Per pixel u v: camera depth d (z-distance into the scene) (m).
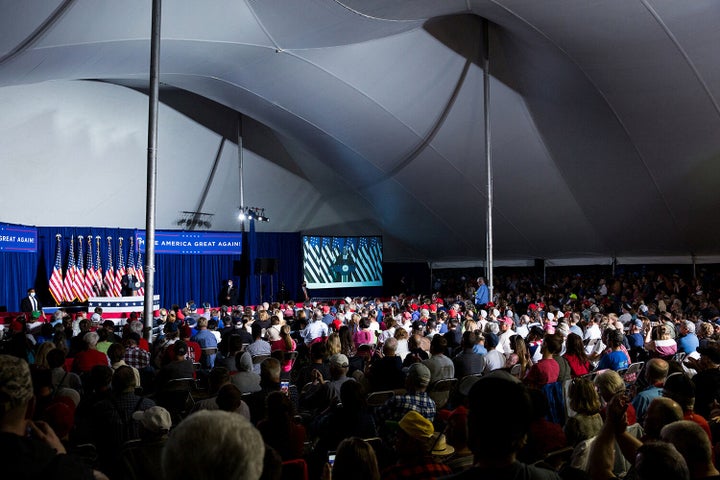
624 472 4.37
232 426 1.60
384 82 23.31
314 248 33.22
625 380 8.99
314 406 7.09
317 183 33.00
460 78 23.19
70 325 14.70
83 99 24.62
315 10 16.91
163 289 29.11
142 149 27.55
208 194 31.00
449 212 30.38
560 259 30.81
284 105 25.16
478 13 18.41
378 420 5.90
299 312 16.11
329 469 3.79
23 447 1.83
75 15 14.75
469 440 2.25
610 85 19.41
